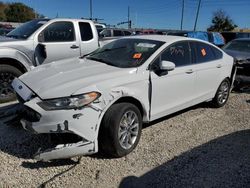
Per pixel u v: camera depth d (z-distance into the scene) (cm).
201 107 686
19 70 670
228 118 619
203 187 368
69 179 370
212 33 2439
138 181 376
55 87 392
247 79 855
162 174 393
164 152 452
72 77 417
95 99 388
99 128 402
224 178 388
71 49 754
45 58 709
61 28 744
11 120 477
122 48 528
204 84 606
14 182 358
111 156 427
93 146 391
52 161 407
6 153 420
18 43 664
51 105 376
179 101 543
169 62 476
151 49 504
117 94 413
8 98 651
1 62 650
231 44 1062
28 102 388
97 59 514
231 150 468
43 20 746
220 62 652
